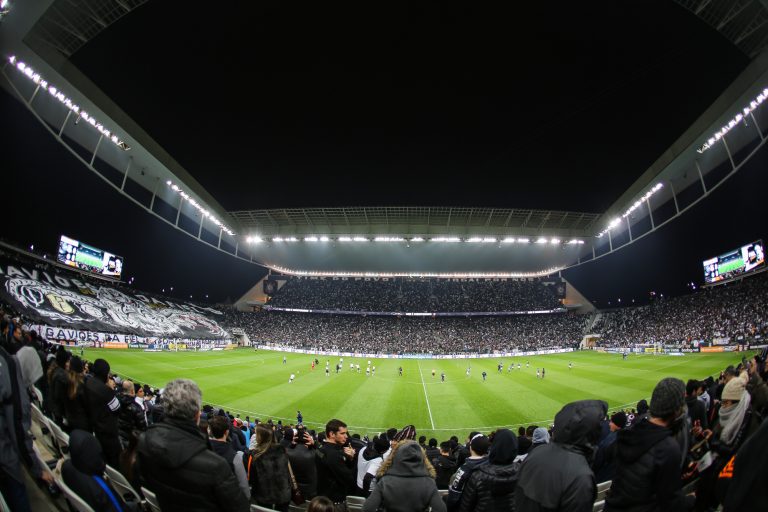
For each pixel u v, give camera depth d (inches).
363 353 2524.6
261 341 2765.7
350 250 2812.5
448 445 380.8
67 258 1779.0
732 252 1860.2
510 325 2952.8
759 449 78.3
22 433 146.1
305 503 248.7
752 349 1517.0
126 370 1299.2
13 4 901.2
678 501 113.2
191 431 119.0
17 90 1139.3
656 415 120.0
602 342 2529.5
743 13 934.4
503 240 2437.3
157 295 2506.2
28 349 233.8
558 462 112.6
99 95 1296.8
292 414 940.6
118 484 190.9
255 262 3006.9
